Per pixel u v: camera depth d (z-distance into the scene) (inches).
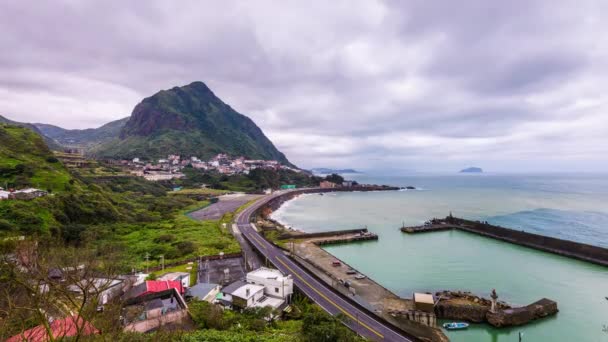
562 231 4446.4
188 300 1761.8
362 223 5467.5
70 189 4234.7
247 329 1419.8
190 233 3693.4
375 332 1533.0
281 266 2561.5
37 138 5625.0
